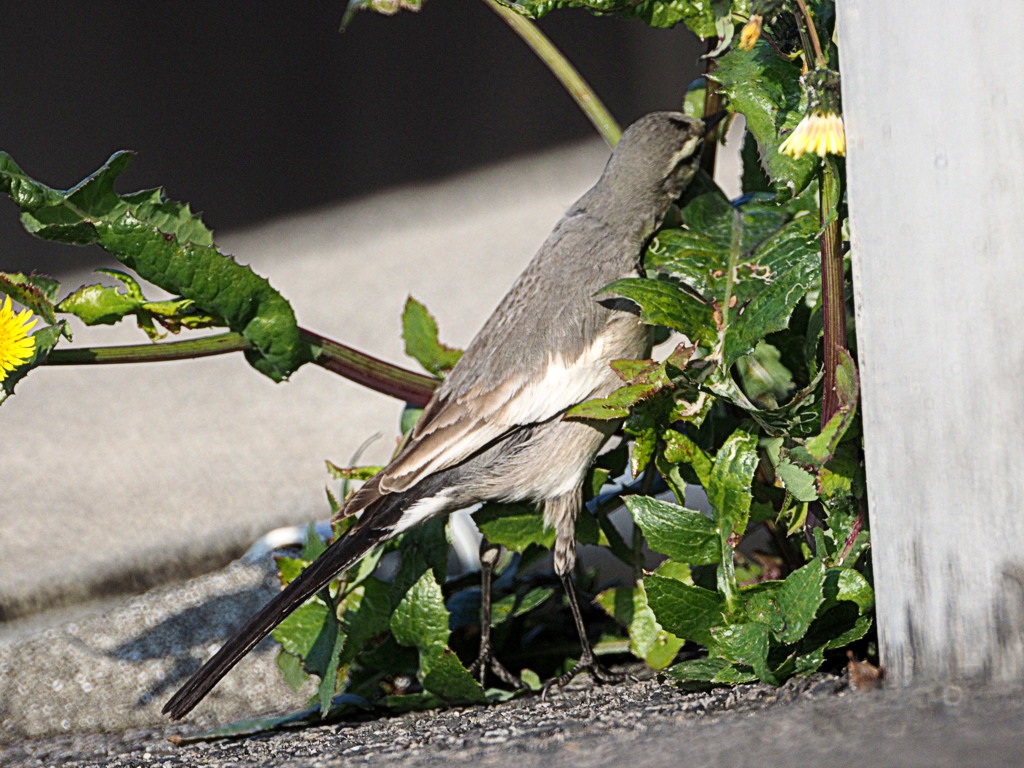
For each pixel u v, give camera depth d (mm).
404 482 8086
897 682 6000
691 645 8477
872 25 5715
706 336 7062
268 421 17000
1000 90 5238
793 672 6605
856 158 5891
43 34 39312
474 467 8203
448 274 21922
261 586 9484
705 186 8602
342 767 6145
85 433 17219
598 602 8102
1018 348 5289
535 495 8234
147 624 9148
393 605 8086
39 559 12547
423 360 9180
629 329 8336
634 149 8508
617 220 8523
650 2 7602
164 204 7848
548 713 7031
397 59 37344
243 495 14070
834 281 6355
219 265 7883
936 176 5508
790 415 6836
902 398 5805
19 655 8898
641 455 7301
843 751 4812
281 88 35562
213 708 8633
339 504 9016
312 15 40531
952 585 5656
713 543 7070
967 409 5500
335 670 7410
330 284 22047
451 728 6984
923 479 5746
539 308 8375
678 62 31484
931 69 5473
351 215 26469
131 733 8422
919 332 5676
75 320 23047
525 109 32219
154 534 13031
